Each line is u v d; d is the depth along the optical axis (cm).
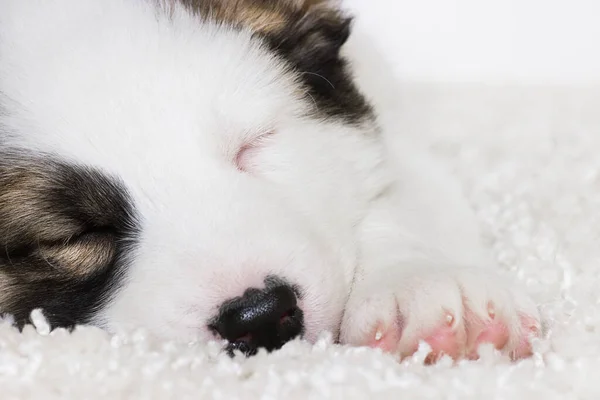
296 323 33
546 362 33
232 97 35
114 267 34
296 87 37
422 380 31
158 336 33
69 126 34
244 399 31
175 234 34
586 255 39
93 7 36
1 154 35
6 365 32
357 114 38
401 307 35
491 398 31
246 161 35
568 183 44
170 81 34
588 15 52
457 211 40
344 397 31
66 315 35
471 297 34
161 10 36
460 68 53
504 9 52
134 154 34
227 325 33
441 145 46
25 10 36
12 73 35
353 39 43
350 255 36
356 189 38
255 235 33
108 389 31
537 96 50
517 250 39
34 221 35
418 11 52
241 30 37
